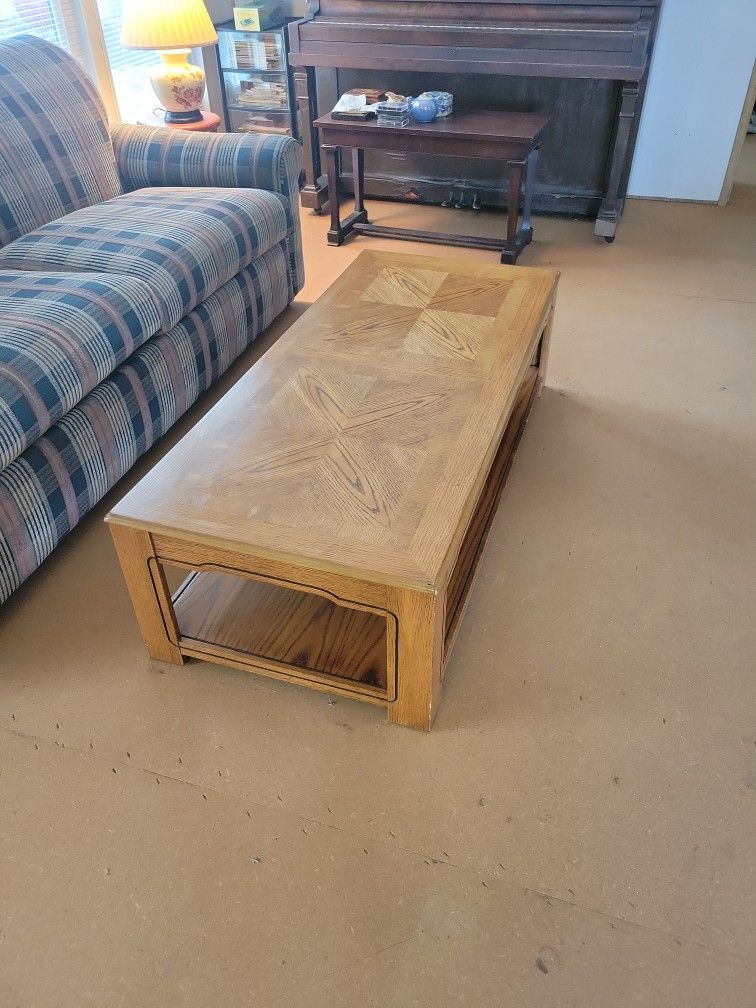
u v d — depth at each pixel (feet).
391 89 11.03
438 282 6.48
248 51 11.34
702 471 6.39
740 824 3.95
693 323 8.56
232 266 7.24
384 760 4.30
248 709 4.59
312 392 5.02
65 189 7.61
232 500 4.14
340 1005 3.33
